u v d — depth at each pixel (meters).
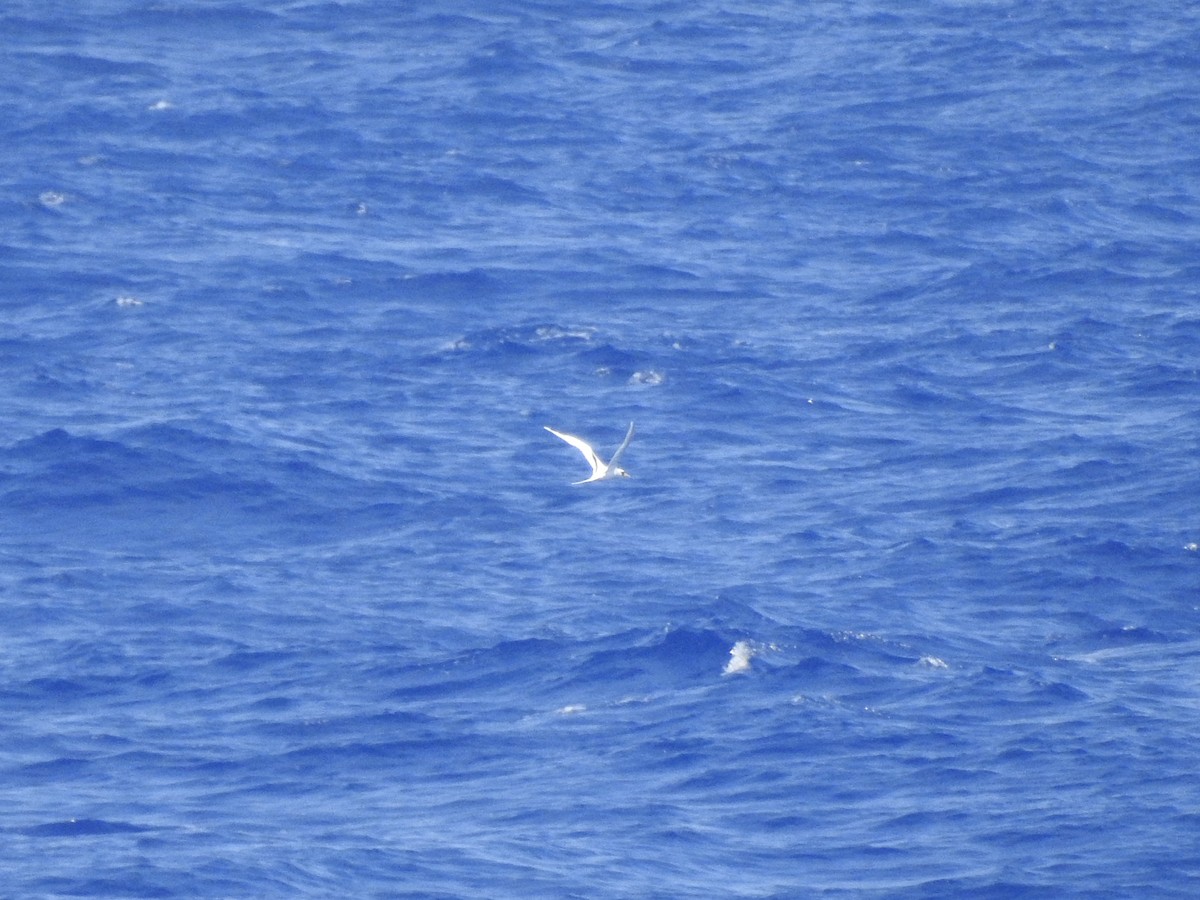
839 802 98.31
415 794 100.31
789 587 129.88
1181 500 143.75
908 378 174.12
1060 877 89.12
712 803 98.56
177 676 116.50
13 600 128.38
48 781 102.06
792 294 199.00
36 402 163.88
